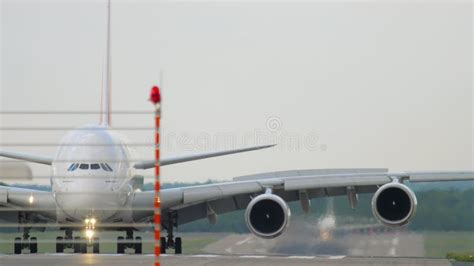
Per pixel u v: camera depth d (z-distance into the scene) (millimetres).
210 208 111250
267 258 81625
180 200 105312
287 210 102500
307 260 78875
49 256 83875
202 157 107250
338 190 113125
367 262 77062
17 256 83875
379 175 106250
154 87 51656
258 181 106688
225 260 77875
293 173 109750
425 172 106312
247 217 103125
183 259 78875
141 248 105812
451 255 105375
